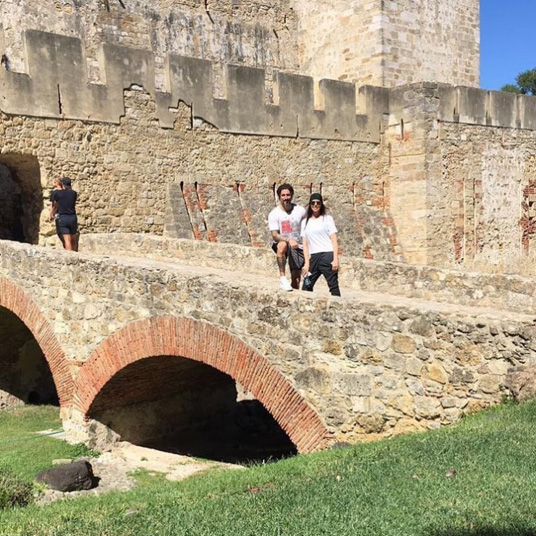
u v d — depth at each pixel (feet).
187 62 59.77
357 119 70.38
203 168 60.64
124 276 35.06
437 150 71.10
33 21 63.41
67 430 41.06
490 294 38.09
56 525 19.25
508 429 20.51
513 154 78.95
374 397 24.82
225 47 77.92
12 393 52.49
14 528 19.54
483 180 75.72
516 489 17.20
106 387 37.99
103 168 55.21
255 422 47.75
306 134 66.85
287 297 27.35
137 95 57.11
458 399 22.98
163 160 58.44
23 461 37.11
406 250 71.77
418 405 23.81
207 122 60.85
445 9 80.48
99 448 40.27
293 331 27.17
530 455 19.07
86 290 37.52
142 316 34.14
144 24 71.46
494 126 76.64
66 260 38.60
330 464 21.29
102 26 68.28
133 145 56.85
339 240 67.10
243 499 19.10
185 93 59.57
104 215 55.31
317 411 26.48
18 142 50.70
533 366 21.79
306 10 82.33
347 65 77.77
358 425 25.30
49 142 52.37
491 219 76.84
